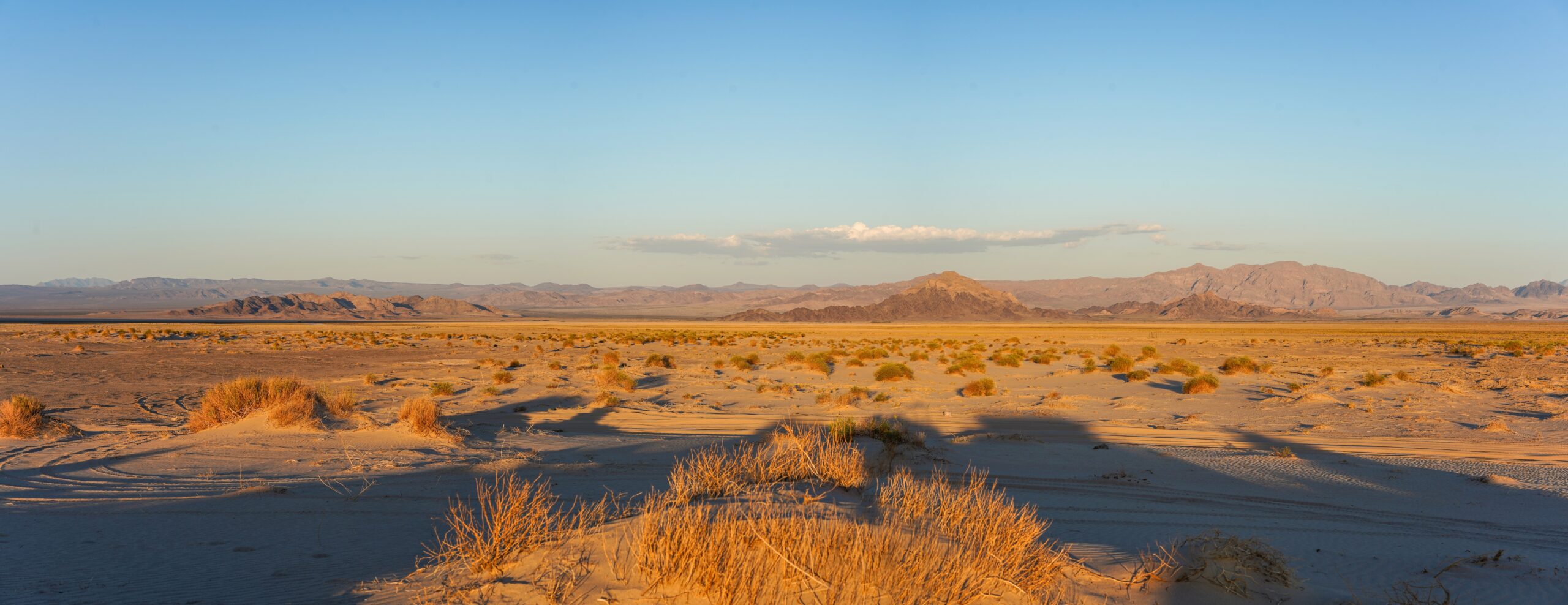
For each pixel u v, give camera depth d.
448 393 27.81
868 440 15.58
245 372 38.59
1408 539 8.97
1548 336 102.12
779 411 23.27
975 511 7.45
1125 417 22.48
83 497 10.46
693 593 5.56
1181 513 10.36
